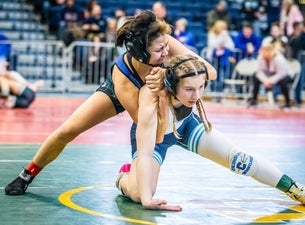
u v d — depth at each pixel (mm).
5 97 13805
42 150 5391
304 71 17562
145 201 4918
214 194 5723
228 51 17156
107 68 17281
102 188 5758
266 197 5660
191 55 4961
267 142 9883
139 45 4832
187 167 7133
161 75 4910
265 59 16188
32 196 5375
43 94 17547
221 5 18469
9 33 18719
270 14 21031
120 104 5207
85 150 8172
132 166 5223
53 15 18703
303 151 8898
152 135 4945
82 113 5227
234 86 17562
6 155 7559
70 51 17234
